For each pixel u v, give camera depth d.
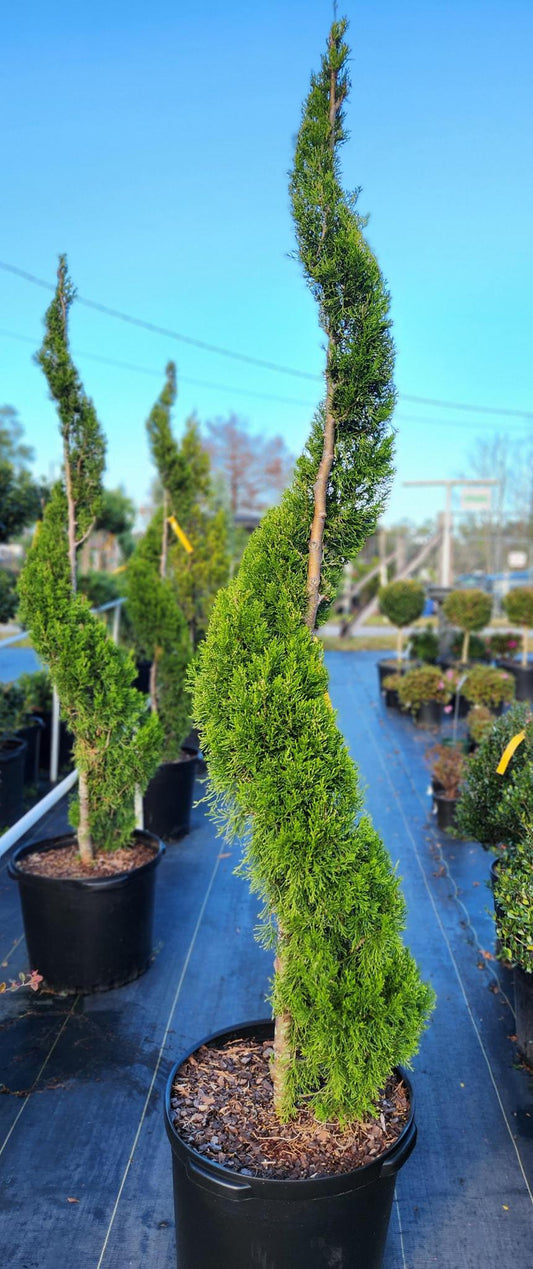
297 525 2.28
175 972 3.94
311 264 2.21
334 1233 1.99
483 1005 3.72
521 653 14.64
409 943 4.32
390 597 12.43
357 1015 2.14
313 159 2.19
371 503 2.30
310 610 2.28
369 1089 2.15
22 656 15.47
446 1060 3.30
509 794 3.78
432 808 6.70
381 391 2.26
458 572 38.28
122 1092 3.05
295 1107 2.27
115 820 3.98
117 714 3.77
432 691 9.98
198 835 5.95
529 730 4.13
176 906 4.72
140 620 5.96
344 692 12.73
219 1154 2.07
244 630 2.17
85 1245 2.39
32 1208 2.52
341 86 2.19
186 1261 2.14
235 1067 2.46
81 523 4.20
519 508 34.78
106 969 3.72
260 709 2.10
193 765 5.90
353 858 2.11
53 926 3.63
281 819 2.10
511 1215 2.53
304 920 2.16
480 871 5.35
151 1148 2.78
